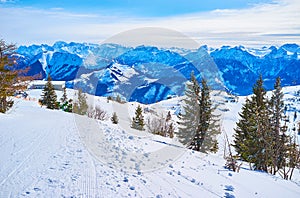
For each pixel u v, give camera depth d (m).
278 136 10.07
